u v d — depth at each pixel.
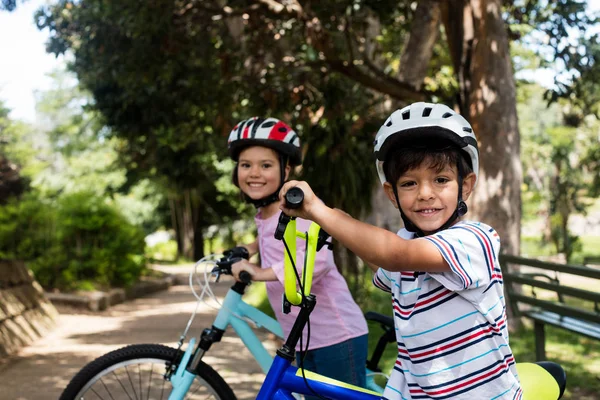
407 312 2.00
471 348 1.91
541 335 5.01
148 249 28.06
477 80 8.05
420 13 11.51
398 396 2.04
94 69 11.72
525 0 10.80
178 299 13.98
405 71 12.11
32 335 7.86
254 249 3.32
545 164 32.69
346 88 9.49
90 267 12.83
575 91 10.09
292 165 3.20
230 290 2.97
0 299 7.53
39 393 5.17
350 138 8.67
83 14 10.42
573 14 9.75
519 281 5.04
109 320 10.05
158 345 2.93
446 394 1.92
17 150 30.44
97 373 2.89
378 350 3.04
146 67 10.04
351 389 2.34
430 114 1.95
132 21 9.01
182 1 9.18
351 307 2.99
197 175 26.20
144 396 3.96
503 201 7.88
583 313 4.34
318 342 2.96
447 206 1.96
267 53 9.92
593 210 45.44
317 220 1.87
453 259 1.85
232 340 7.52
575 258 23.78
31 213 12.41
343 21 8.95
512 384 1.97
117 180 32.94
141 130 16.11
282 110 9.04
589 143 28.11
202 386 2.95
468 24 8.23
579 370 5.70
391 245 1.84
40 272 12.00
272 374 2.34
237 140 3.11
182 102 12.45
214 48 9.79
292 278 2.12
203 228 34.31
